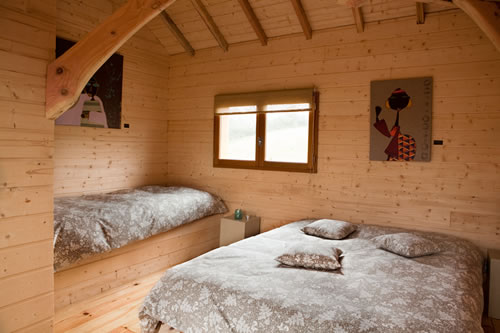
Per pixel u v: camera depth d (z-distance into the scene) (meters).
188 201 4.23
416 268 2.43
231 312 1.93
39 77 1.87
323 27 3.96
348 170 3.88
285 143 4.36
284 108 4.20
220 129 4.79
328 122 3.98
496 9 1.92
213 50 4.80
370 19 3.68
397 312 1.78
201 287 2.10
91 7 4.11
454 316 1.77
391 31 3.61
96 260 3.15
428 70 3.45
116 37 1.88
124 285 3.39
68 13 3.89
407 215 3.58
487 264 3.20
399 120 3.57
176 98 5.19
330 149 3.97
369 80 3.73
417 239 2.80
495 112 3.19
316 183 4.07
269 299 1.91
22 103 1.80
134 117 4.75
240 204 4.64
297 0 3.68
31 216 1.86
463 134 3.31
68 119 3.95
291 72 4.20
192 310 2.05
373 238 3.09
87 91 4.14
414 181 3.54
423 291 2.04
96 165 4.30
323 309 1.80
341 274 2.29
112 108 4.43
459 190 3.34
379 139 3.67
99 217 3.21
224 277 2.18
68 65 1.87
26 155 1.82
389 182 3.66
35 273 1.88
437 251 2.79
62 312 2.80
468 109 3.29
